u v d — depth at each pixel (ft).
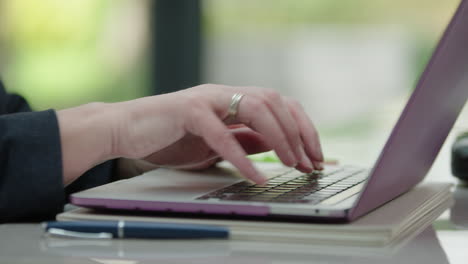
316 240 2.15
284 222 2.23
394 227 2.15
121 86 11.42
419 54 11.28
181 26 11.51
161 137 2.68
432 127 2.58
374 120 11.30
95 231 2.23
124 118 2.72
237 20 11.73
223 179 2.92
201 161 3.16
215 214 2.32
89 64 11.29
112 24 11.33
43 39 11.19
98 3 11.28
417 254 2.08
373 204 2.36
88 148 2.68
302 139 2.89
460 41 2.24
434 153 3.05
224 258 1.99
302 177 3.02
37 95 11.23
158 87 11.49
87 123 2.71
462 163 3.75
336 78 11.82
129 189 2.62
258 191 2.56
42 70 11.24
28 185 2.60
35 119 2.68
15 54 11.14
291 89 11.86
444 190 3.10
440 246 2.20
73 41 11.24
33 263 1.96
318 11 11.82
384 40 11.51
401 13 11.43
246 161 2.52
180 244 2.16
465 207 3.11
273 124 2.63
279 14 11.76
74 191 3.41
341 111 11.72
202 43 11.62
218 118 2.59
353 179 2.97
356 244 2.13
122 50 11.38
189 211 2.31
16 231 2.41
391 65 11.47
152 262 1.95
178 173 3.10
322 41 11.83
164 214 2.39
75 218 2.41
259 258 1.99
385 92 11.45
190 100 2.64
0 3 11.04
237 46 11.77
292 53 11.83
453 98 2.65
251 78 11.89
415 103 2.10
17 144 2.61
